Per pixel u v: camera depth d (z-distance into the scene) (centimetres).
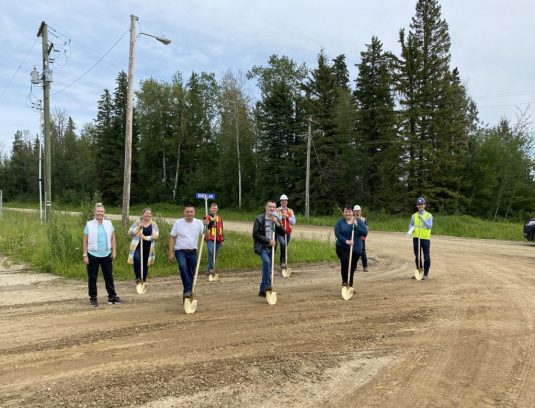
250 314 688
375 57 3709
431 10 3412
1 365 470
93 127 7675
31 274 1040
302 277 1058
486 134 3822
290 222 1077
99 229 746
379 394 414
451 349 538
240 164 4734
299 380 443
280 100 4338
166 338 565
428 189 3300
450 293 866
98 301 777
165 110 5578
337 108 3897
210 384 429
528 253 1562
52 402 387
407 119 3341
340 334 591
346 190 3928
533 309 737
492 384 438
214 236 1007
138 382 430
